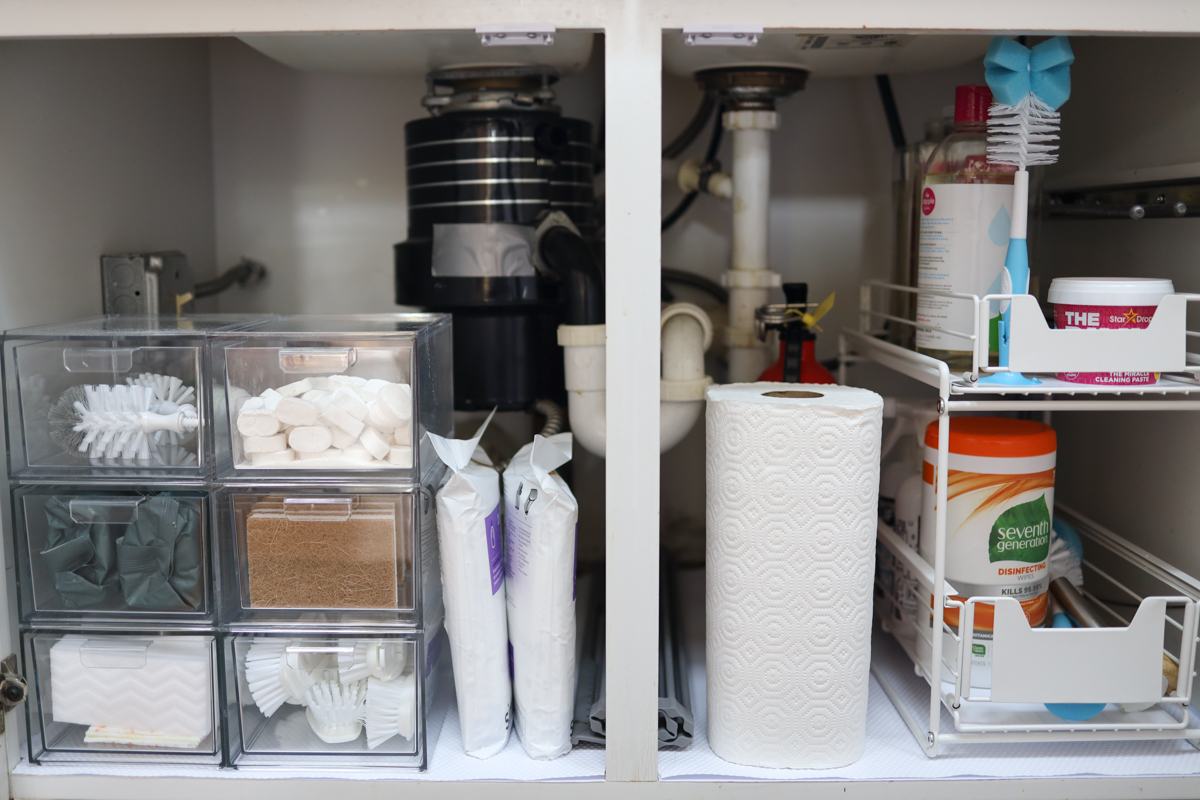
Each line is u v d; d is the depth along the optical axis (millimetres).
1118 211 919
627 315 724
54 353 772
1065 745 817
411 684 790
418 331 765
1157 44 920
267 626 785
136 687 788
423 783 765
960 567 840
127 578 775
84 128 946
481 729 799
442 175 989
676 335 951
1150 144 936
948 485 840
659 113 703
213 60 1214
